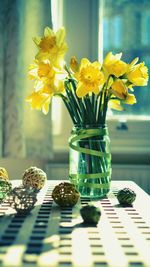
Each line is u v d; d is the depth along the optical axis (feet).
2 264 1.94
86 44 6.81
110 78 3.56
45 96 3.55
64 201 3.16
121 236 2.44
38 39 3.67
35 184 3.71
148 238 2.40
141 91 7.09
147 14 7.21
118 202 3.43
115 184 4.41
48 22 6.22
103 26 7.11
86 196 3.58
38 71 3.39
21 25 6.15
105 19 7.12
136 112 7.10
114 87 3.49
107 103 3.59
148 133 6.88
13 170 6.74
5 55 6.15
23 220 2.80
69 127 6.84
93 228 2.61
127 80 3.65
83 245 2.25
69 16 6.81
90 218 2.69
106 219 2.85
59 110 6.86
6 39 6.15
